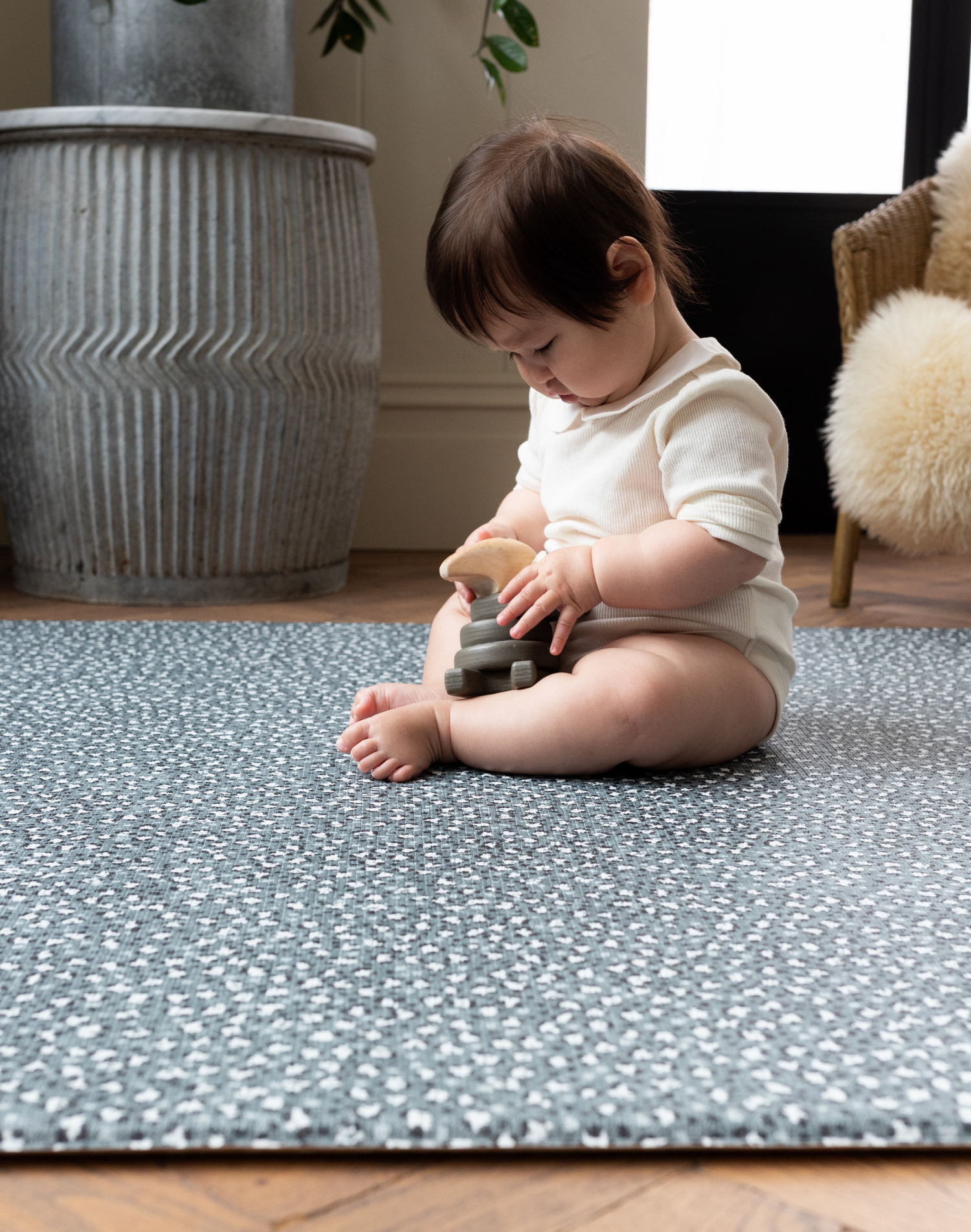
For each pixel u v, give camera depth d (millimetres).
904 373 1475
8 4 2064
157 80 1619
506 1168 486
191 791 873
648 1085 513
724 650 932
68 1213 458
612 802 857
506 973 604
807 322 2451
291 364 1661
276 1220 455
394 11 2156
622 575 899
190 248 1594
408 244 2234
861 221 1720
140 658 1298
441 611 1112
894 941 646
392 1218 457
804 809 849
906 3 2475
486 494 2314
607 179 889
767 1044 544
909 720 1098
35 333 1626
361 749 904
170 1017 560
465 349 2281
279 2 1686
